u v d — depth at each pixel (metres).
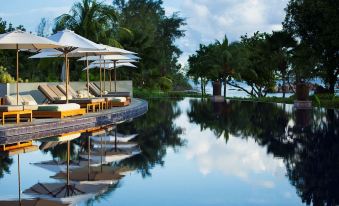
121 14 55.84
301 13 30.73
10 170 6.91
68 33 15.09
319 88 33.53
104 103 18.11
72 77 31.47
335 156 8.33
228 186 6.04
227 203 5.17
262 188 5.92
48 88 17.45
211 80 42.06
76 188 5.78
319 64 33.44
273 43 37.38
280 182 6.25
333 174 6.75
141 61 41.38
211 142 10.45
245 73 40.03
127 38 41.22
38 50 15.87
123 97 20.02
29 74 31.64
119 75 40.69
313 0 29.34
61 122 12.60
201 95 41.47
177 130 12.93
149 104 26.80
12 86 18.08
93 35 29.75
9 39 12.13
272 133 12.09
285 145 9.86
